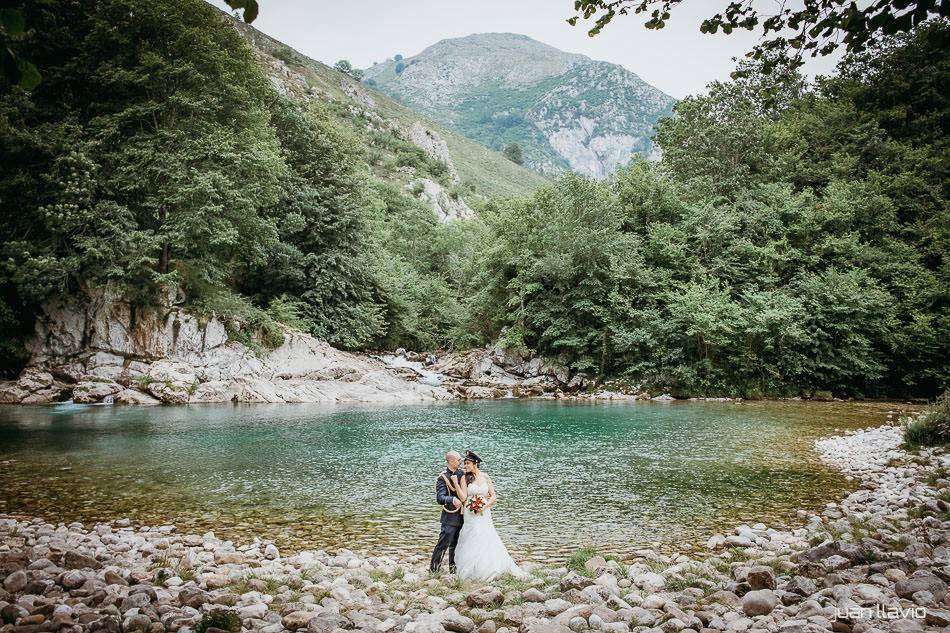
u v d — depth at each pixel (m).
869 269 42.12
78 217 29.59
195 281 35.19
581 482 13.37
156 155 32.03
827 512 10.37
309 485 12.97
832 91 60.16
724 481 13.43
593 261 42.47
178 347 32.81
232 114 38.00
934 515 9.10
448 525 7.38
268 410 27.89
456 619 5.18
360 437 19.84
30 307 31.88
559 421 24.55
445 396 36.41
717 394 38.66
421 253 70.00
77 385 29.30
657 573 7.18
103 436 19.08
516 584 6.62
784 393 39.28
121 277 31.59
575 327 42.81
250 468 14.72
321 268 44.84
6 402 28.38
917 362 40.09
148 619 5.09
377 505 11.34
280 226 43.97
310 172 48.84
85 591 5.93
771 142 53.66
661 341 40.19
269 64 143.88
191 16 36.28
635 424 23.67
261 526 9.88
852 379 41.06
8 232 30.14
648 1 6.89
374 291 50.59
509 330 43.94
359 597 6.20
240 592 6.28
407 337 54.50
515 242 46.16
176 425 21.97
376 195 88.44
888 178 47.47
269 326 37.19
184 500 11.54
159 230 32.84
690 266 43.47
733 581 6.59
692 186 50.28
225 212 33.94
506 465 15.38
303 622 5.24
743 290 41.97
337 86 173.75
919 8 5.51
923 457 14.34
